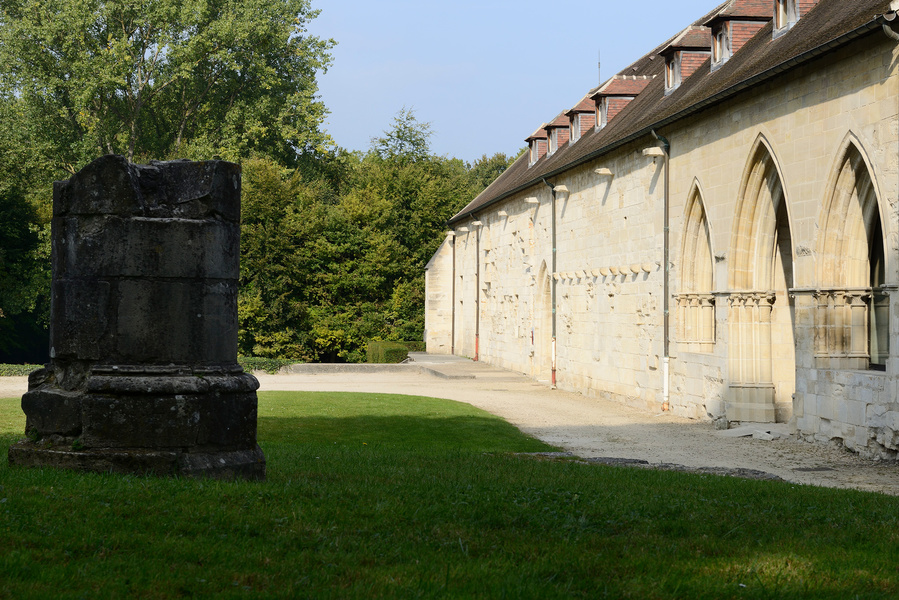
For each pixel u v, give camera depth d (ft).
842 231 57.16
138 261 29.76
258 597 17.51
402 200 214.69
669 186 82.02
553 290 118.93
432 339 192.24
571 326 111.45
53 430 30.30
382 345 173.47
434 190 214.48
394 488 30.89
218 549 20.70
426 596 17.69
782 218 70.85
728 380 70.59
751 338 69.87
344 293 188.65
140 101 173.68
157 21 168.76
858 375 54.13
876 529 26.09
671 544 23.15
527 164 157.17
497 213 154.61
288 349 176.04
